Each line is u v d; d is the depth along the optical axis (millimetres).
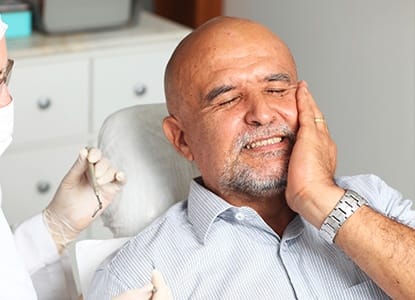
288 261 1989
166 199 2246
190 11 3682
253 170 1965
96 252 2162
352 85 3289
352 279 2002
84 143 3395
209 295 1973
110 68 3344
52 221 2133
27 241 2135
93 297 2016
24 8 3303
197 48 2027
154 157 2277
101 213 2152
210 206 2012
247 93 1995
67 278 2184
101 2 3350
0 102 1805
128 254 2023
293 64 2070
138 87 3414
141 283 1986
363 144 3301
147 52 3389
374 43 3174
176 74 2051
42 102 3271
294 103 2006
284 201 2033
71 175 2074
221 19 2076
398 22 3076
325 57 3373
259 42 2027
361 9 3191
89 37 3357
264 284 1971
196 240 2027
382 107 3193
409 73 3072
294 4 3445
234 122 1969
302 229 2023
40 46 3244
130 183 2244
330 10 3305
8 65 1829
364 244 1904
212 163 2008
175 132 2127
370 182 2154
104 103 3377
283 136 1985
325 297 1979
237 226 2023
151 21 3553
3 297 1836
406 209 2141
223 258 2002
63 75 3273
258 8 3604
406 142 3131
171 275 1990
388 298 1996
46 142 3328
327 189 1935
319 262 2008
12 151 3283
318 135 1992
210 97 1999
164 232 2043
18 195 3346
